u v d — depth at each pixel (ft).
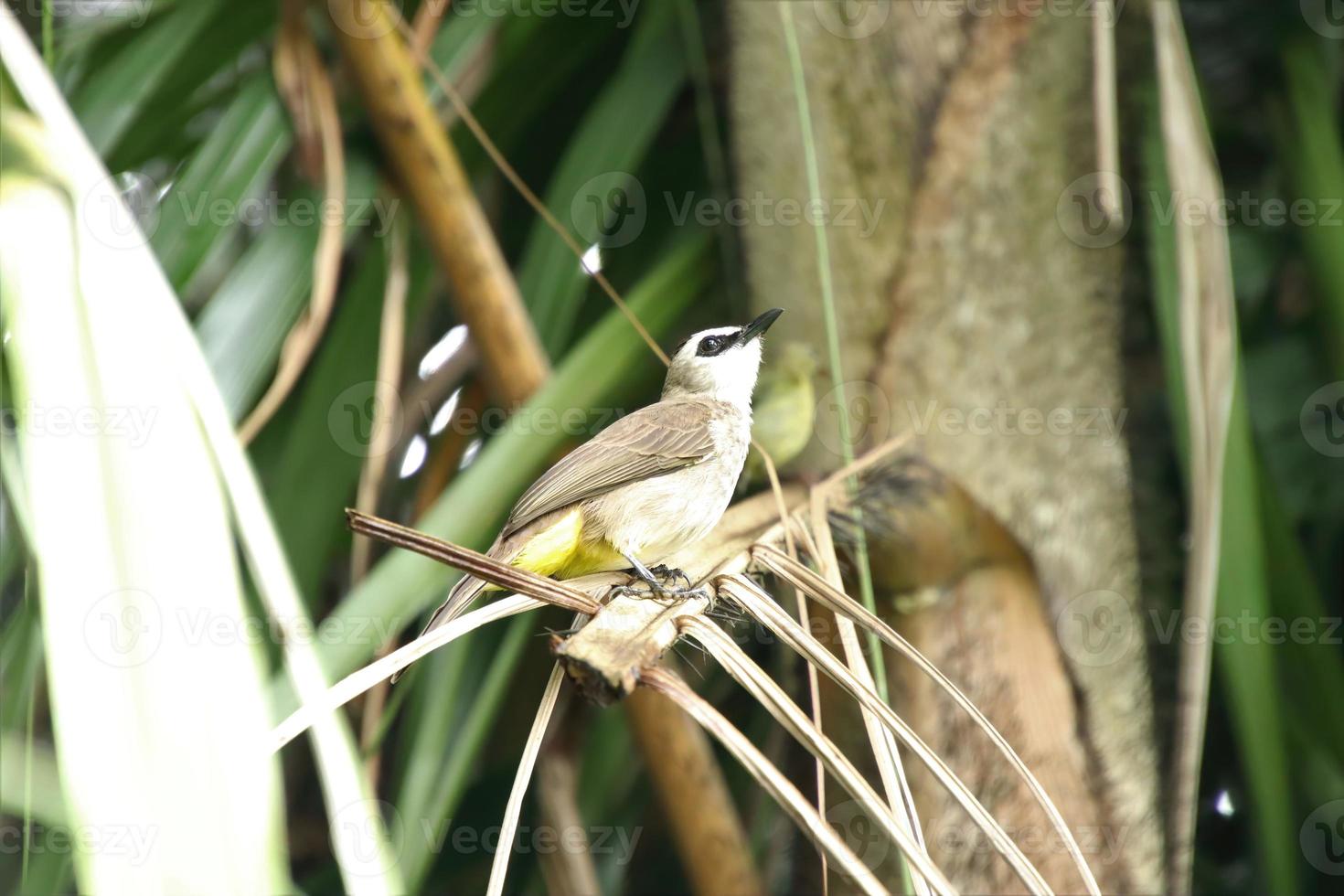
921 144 21.02
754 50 22.39
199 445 8.13
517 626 23.93
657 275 24.94
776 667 26.99
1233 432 23.31
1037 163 20.81
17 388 7.82
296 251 25.26
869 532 19.31
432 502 27.48
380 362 25.18
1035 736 19.01
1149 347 26.58
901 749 19.19
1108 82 19.30
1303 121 28.25
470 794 31.07
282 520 25.27
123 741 7.00
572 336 30.45
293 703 20.59
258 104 25.17
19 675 22.11
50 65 17.92
